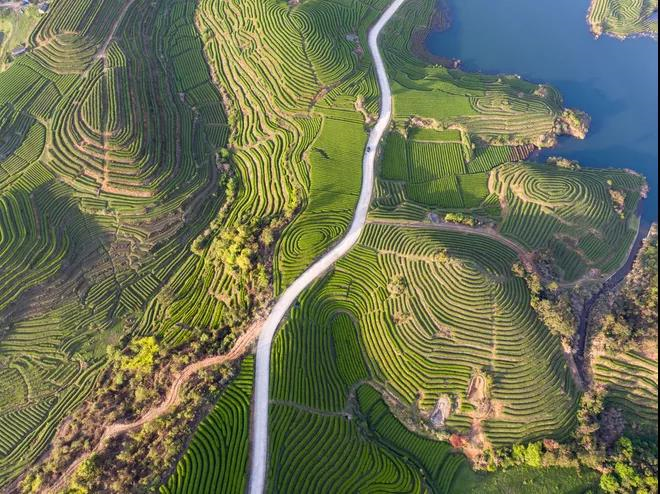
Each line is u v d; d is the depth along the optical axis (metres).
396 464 50.62
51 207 69.50
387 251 63.03
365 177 71.56
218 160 77.06
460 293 58.56
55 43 83.19
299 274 61.22
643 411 55.47
